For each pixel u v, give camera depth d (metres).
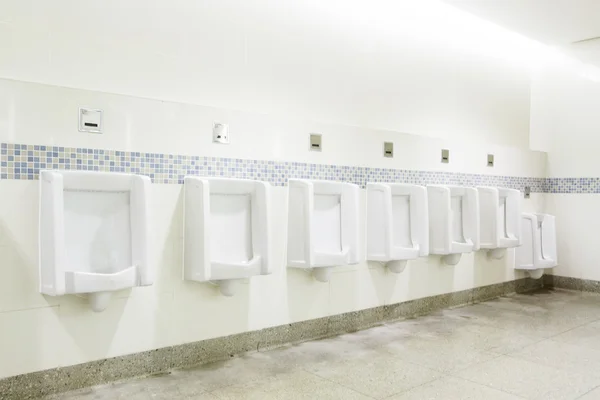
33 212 2.27
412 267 3.96
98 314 2.45
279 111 3.26
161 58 2.77
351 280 3.54
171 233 2.69
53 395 2.32
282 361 2.85
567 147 5.12
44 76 2.41
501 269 4.80
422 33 4.12
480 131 4.65
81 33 2.51
